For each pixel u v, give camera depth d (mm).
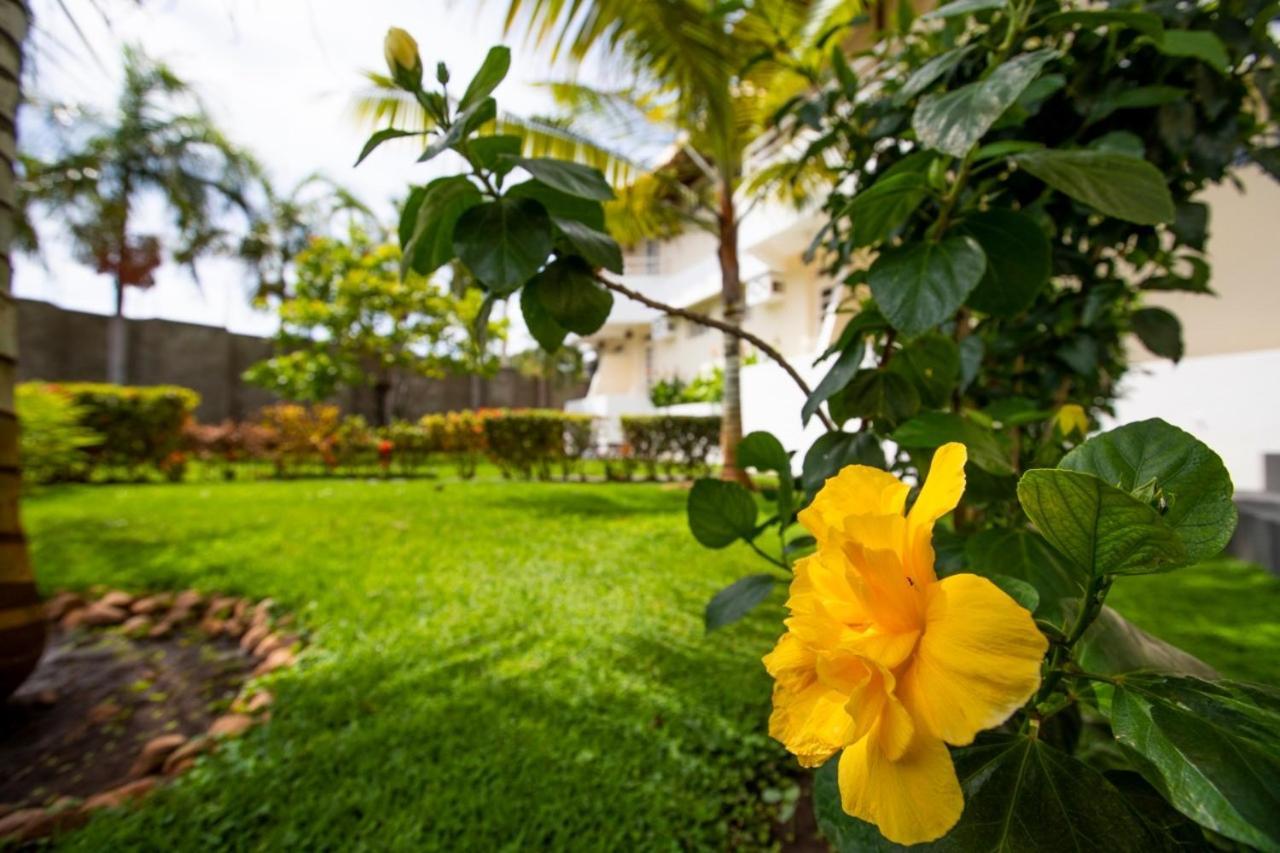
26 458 5027
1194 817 317
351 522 4668
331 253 11445
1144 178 639
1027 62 616
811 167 4402
